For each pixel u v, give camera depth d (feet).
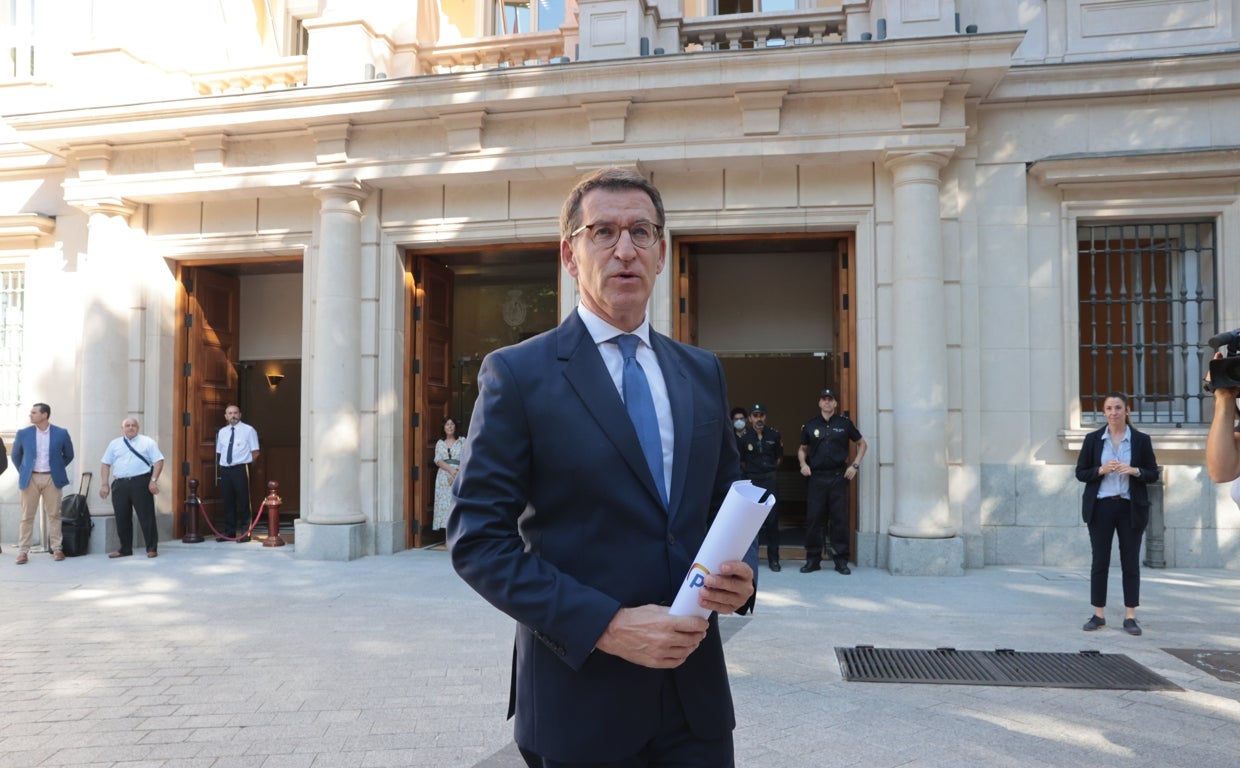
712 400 6.38
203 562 31.22
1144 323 30.37
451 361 38.27
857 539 29.99
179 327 36.65
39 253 37.06
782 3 35.19
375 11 33.37
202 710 14.64
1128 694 15.35
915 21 28.99
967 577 27.50
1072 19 30.48
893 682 16.01
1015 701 14.94
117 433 34.45
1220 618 21.40
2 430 37.04
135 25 35.27
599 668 5.31
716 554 4.97
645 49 30.60
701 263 37.76
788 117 29.50
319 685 16.03
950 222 29.99
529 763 5.83
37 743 13.12
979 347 30.04
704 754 5.62
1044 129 30.17
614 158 30.19
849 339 31.35
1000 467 29.91
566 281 31.91
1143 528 20.15
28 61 38.06
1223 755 12.49
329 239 32.50
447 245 33.68
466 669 17.12
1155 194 29.55
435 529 34.99
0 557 32.99
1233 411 9.49
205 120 32.45
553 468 5.57
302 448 34.35
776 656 17.87
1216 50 29.43
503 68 29.89
